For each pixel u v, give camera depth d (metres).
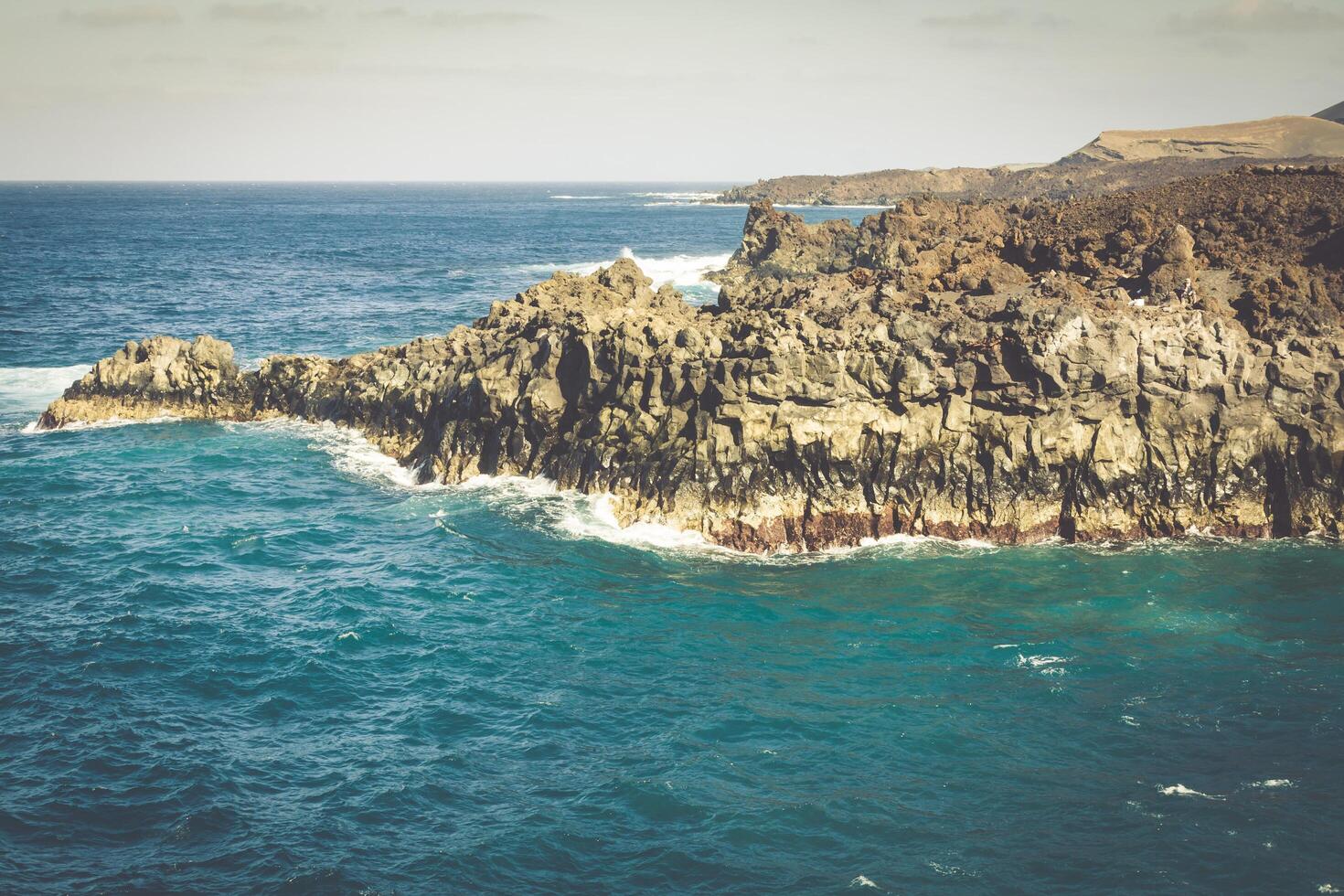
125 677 31.59
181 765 27.25
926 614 35.59
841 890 22.73
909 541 41.53
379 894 22.67
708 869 23.47
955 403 41.81
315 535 43.00
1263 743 28.00
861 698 30.50
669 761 27.56
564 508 44.03
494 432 48.62
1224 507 41.41
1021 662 32.41
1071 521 41.38
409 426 52.78
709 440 41.75
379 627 34.88
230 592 37.78
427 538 42.41
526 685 31.45
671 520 41.78
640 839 24.53
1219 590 36.94
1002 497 41.34
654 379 43.97
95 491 48.00
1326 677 31.19
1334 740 28.09
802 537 41.50
